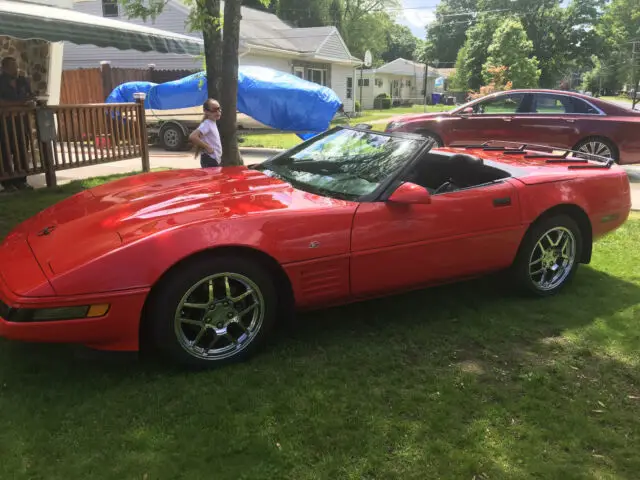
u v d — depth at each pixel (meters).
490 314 3.95
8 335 2.63
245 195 3.41
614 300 4.25
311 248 3.16
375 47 50.56
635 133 9.55
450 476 2.29
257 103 13.40
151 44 8.56
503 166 4.39
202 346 3.05
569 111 9.96
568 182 4.21
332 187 3.63
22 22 6.62
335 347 3.37
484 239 3.82
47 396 2.74
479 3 59.81
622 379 3.12
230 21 7.73
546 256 4.25
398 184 3.51
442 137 10.65
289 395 2.81
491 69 36.91
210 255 2.90
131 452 2.36
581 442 2.54
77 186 8.29
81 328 2.68
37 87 11.89
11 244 3.18
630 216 7.09
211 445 2.41
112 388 2.83
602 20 57.53
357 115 32.41
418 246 3.54
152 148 14.98
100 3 23.58
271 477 2.24
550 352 3.41
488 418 2.69
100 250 2.76
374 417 2.65
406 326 3.71
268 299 3.12
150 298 2.83
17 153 7.60
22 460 2.28
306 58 27.42
